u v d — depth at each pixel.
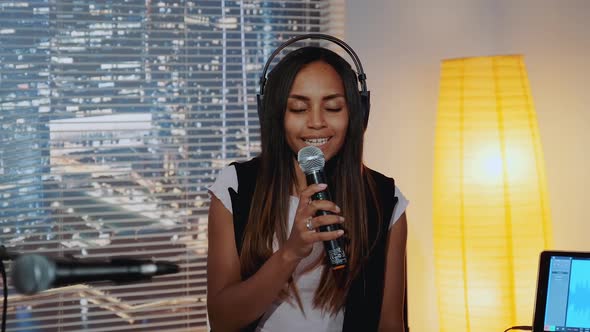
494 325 2.42
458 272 2.44
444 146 2.47
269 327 1.78
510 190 2.40
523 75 2.45
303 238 1.57
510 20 2.86
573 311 2.10
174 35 2.74
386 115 2.80
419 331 2.87
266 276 1.65
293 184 1.83
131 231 2.74
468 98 2.43
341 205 1.80
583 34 2.89
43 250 2.67
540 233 2.43
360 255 1.79
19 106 2.64
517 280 2.41
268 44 2.82
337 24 2.82
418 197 2.84
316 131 1.72
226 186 1.85
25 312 2.64
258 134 2.82
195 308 2.80
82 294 2.70
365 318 1.81
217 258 1.83
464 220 2.42
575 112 2.90
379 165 2.81
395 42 2.80
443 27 2.82
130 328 2.75
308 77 1.72
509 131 2.41
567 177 2.91
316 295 1.77
